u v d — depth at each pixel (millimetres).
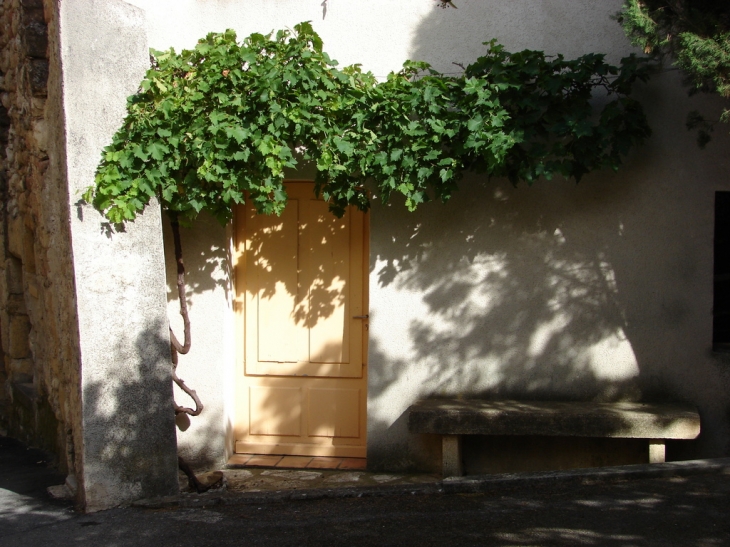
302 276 6082
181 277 5602
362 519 4516
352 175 5480
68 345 5055
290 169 5809
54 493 5059
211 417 5922
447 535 4211
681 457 5566
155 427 4914
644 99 5500
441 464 5773
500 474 5102
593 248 5621
